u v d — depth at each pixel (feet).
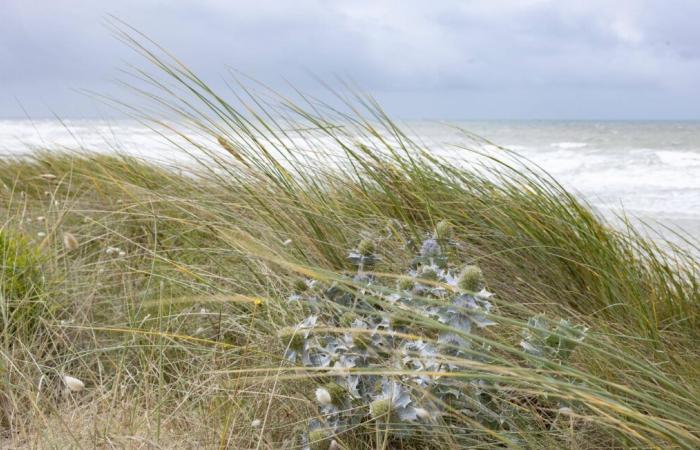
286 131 11.21
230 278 9.44
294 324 7.57
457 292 6.32
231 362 8.04
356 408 6.19
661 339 8.88
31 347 8.38
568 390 5.56
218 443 6.59
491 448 6.28
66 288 9.86
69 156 18.21
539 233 10.80
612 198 34.12
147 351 8.57
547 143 102.12
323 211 10.31
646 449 5.81
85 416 7.39
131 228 12.90
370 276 7.86
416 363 6.26
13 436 6.95
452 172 12.14
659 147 88.74
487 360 6.35
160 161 13.99
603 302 9.95
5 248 9.98
